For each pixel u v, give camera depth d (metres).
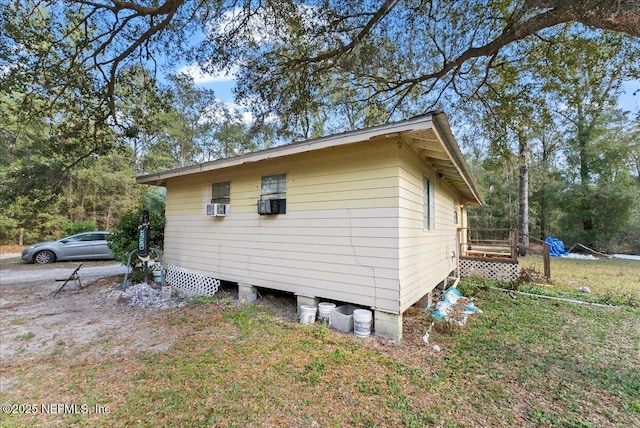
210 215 6.16
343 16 5.49
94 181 17.86
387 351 3.50
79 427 2.22
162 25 5.34
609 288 7.26
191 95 22.44
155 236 7.62
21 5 5.20
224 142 25.48
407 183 4.17
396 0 4.90
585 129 17.42
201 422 2.25
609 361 3.33
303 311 4.43
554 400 2.58
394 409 2.42
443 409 2.44
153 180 7.38
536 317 4.89
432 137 3.74
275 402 2.50
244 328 4.20
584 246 16.42
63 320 4.71
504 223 22.41
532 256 13.96
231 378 2.87
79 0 5.03
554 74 6.99
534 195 19.95
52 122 7.64
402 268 3.90
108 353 3.48
